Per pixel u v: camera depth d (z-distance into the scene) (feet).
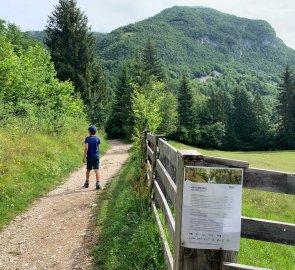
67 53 141.28
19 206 28.78
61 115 80.28
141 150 37.01
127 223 21.94
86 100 140.97
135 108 78.95
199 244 9.95
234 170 9.72
